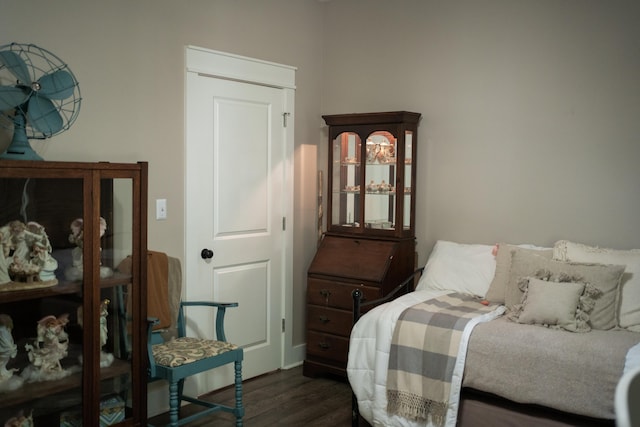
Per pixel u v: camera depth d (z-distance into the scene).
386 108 4.21
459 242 3.92
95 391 2.60
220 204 3.67
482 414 2.81
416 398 2.89
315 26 4.37
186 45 3.40
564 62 3.50
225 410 3.09
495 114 3.75
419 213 4.08
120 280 2.67
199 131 3.51
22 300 2.35
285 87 4.09
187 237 3.46
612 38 3.34
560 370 2.57
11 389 2.34
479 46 3.79
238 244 3.80
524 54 3.63
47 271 2.41
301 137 4.27
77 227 2.50
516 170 3.69
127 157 3.12
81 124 2.91
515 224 3.70
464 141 3.88
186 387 3.52
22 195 2.32
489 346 2.75
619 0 3.30
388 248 3.86
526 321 2.91
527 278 3.06
